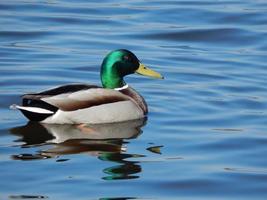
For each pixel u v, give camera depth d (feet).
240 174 48.08
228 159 50.57
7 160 49.44
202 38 80.79
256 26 84.12
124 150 51.78
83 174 47.47
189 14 87.76
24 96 55.62
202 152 51.70
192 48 77.77
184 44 79.00
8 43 76.95
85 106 57.31
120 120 58.08
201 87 65.92
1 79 66.03
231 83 67.10
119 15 87.04
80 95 57.52
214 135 54.80
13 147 51.88
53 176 47.01
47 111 56.49
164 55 75.10
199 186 46.34
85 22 84.43
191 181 46.93
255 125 56.85
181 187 46.11
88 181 46.39
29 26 82.38
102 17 86.22
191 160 50.19
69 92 57.62
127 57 60.59
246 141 53.67
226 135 54.80
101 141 53.67
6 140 53.26
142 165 49.14
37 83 65.57
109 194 44.70
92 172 47.80
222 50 77.41
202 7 90.17
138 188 45.70
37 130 55.47
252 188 46.26
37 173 47.42
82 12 87.66
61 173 47.50
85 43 77.71
